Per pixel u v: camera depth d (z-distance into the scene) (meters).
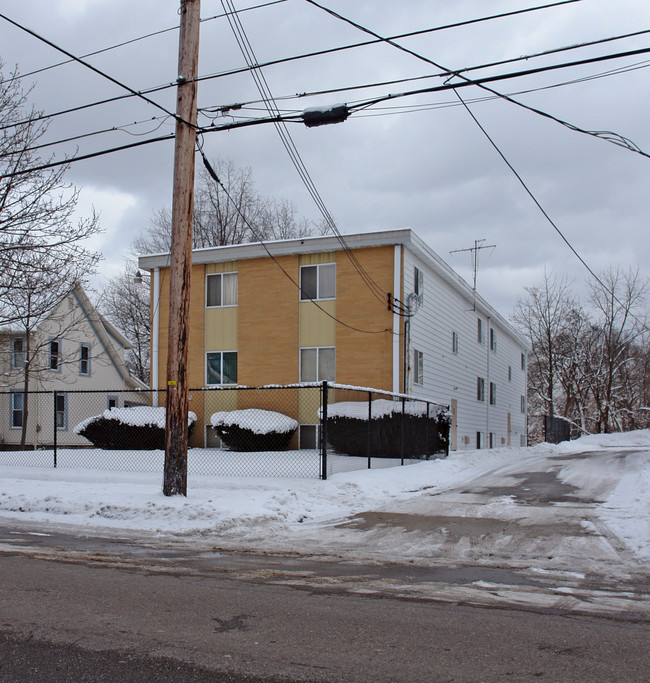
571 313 46.12
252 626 4.69
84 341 30.14
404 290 20.92
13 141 14.98
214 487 12.19
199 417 23.02
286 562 7.20
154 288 24.48
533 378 53.06
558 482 14.08
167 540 8.52
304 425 21.53
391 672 3.83
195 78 11.11
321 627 4.68
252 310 22.59
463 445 28.23
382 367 20.59
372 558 7.49
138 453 18.81
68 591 5.69
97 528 9.38
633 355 47.59
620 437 35.34
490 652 4.19
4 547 7.93
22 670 3.83
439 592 5.83
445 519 9.99
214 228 41.81
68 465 15.73
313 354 21.69
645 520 9.37
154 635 4.46
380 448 18.19
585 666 3.96
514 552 7.83
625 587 6.16
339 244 21.20
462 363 28.50
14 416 27.23
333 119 11.35
